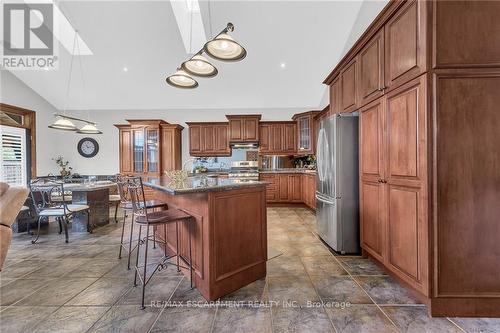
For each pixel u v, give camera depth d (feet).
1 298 6.13
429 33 5.11
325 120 9.41
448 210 5.14
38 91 17.63
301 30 13.23
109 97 18.84
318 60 15.30
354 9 11.82
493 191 5.08
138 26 13.38
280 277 7.12
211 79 17.06
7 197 6.42
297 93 18.49
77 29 13.43
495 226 5.09
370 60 7.39
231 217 6.31
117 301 5.94
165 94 18.67
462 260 5.16
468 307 5.18
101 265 8.11
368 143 7.61
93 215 12.78
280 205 18.62
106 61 15.62
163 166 18.88
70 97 18.62
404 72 5.82
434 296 5.20
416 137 5.48
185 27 13.96
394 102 6.25
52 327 5.02
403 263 6.01
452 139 5.11
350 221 8.68
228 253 6.25
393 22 6.24
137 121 18.56
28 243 10.43
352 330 4.87
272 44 14.14
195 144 19.60
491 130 5.05
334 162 8.70
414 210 5.60
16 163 16.10
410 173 5.69
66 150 20.01
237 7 12.01
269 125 19.47
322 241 10.31
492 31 4.99
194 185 6.27
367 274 7.25
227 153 19.57
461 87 5.07
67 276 7.31
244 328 4.95
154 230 8.75
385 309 5.54
